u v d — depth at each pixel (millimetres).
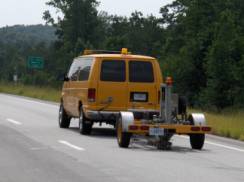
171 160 24203
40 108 61188
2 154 25000
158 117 29984
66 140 31000
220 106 90812
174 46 111812
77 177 19438
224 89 91125
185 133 28062
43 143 29375
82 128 34281
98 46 167250
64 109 38625
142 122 28781
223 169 22016
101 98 33312
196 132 28125
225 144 31688
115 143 30203
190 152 27453
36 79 144750
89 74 33719
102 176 19672
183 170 21438
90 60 34375
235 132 35844
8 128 37438
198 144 28734
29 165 22000
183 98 29406
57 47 177625
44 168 21328
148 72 33781
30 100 79500
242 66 91000
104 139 32094
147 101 33656
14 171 20578
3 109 58219
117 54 34156
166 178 19547
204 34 99250
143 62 33844
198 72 98938
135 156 25141
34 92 93938
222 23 93188
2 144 28625
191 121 28891
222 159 25047
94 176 19656
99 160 23578
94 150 26922
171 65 100125
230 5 107688
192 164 23156
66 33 173250
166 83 28578
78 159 23766
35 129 37312
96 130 37750
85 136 33562
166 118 28578
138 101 33531
